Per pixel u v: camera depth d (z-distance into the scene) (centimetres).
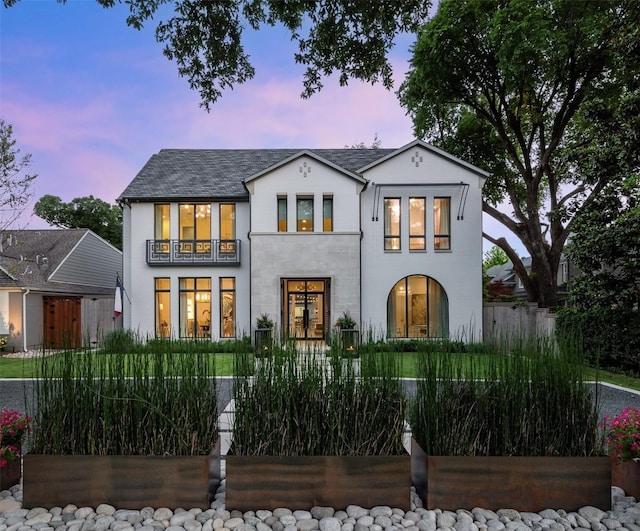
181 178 1596
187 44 566
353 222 1427
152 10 533
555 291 1620
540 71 1478
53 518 282
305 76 598
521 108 1686
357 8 531
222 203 1523
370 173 1469
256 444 315
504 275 3328
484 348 368
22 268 1606
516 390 319
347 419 319
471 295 1434
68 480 293
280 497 292
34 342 1538
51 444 313
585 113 1048
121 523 272
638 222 916
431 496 293
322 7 535
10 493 319
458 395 330
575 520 283
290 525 272
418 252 1447
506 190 1970
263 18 557
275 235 1417
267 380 329
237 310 1490
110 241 3306
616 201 1007
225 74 591
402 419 323
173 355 354
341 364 339
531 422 315
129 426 317
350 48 568
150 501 293
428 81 1581
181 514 283
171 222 1505
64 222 3250
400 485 293
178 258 1488
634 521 280
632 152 917
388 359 353
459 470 293
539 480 294
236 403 328
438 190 1456
